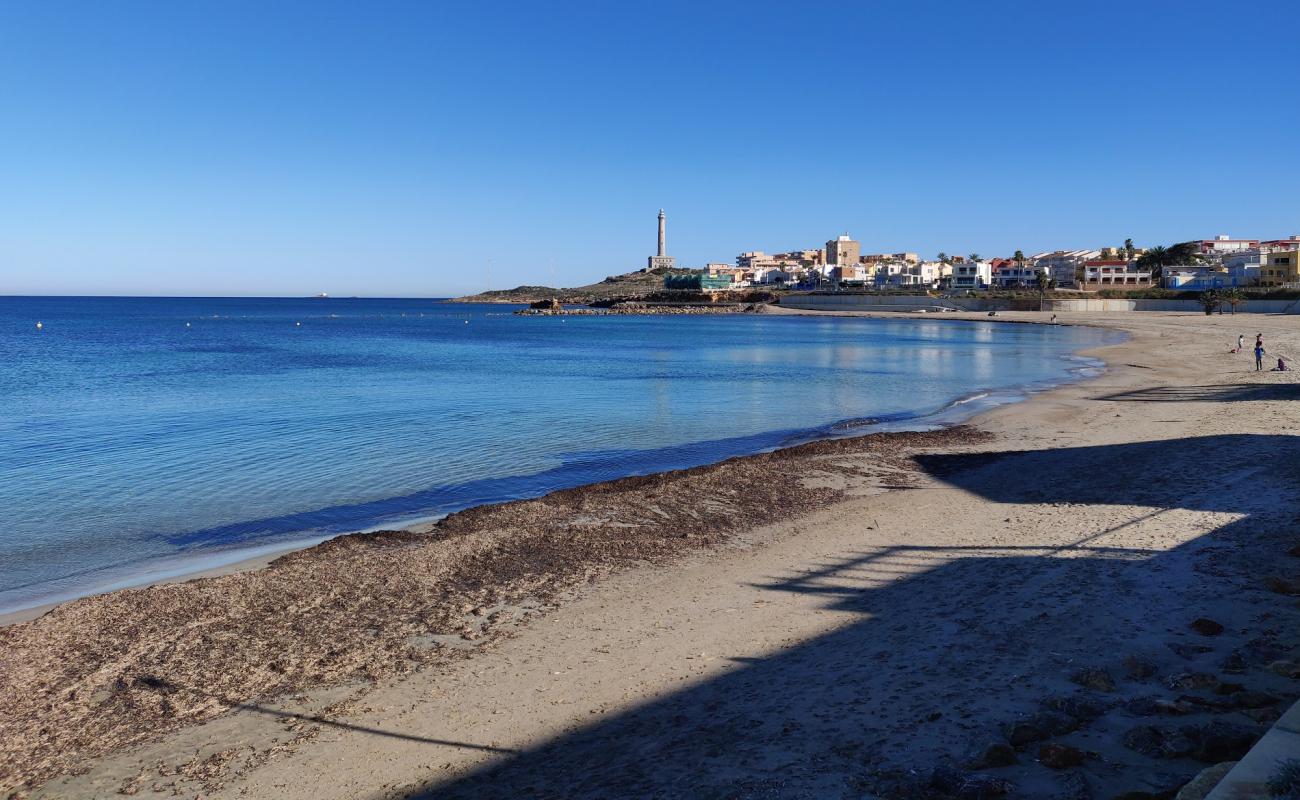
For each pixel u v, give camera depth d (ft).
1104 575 35.09
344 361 209.67
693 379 159.63
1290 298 373.40
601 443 86.69
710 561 42.98
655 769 21.08
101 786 22.57
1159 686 23.13
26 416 105.60
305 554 46.44
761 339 312.09
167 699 27.89
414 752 23.61
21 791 22.48
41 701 27.96
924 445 78.69
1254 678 22.97
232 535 52.75
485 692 27.55
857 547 44.21
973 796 17.08
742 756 21.17
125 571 45.19
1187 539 39.73
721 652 29.94
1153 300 431.43
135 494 63.62
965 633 29.37
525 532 48.03
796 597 36.22
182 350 252.01
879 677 25.94
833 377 162.30
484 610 36.04
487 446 84.58
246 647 32.14
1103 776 17.95
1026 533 44.32
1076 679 23.97
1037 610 31.22
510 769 22.24
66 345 272.72
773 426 98.58
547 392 135.95
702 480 61.57
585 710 25.72
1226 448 65.16
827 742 21.44
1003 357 207.62
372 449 82.64
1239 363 158.61
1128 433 80.94
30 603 40.34
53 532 53.26
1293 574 33.12
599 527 49.37
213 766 23.38
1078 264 570.87
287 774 22.74
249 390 137.80
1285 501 45.73
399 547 46.88
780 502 55.93
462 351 253.44
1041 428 87.81
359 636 33.17
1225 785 14.70
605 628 33.35
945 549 42.47
